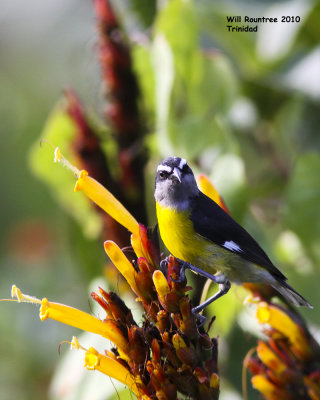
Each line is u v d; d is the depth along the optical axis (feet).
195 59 38.04
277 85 35.94
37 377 43.27
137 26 41.32
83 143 35.32
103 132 36.37
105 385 32.22
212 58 38.27
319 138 39.17
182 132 36.04
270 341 25.25
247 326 33.45
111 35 36.11
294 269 35.65
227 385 33.86
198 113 37.99
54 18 53.78
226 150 35.50
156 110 36.58
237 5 38.45
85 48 37.96
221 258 28.60
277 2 37.27
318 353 25.07
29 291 46.91
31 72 55.72
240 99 40.37
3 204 51.39
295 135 40.04
